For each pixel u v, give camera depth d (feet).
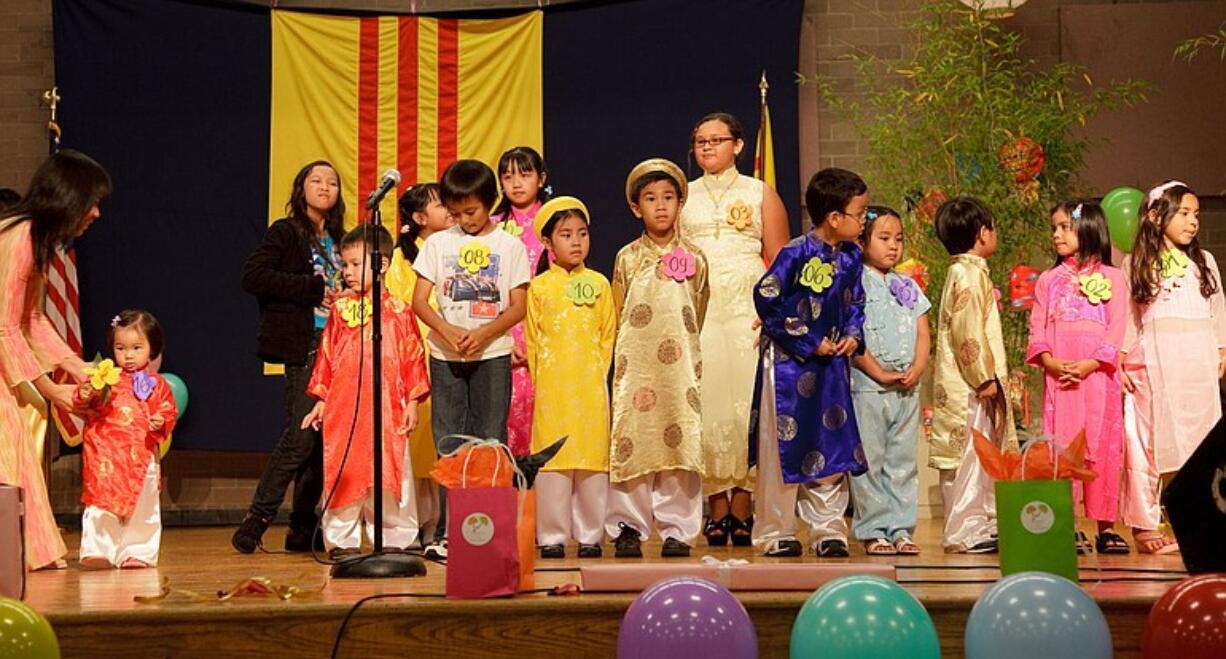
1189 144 29.78
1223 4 29.91
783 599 11.77
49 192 16.60
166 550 20.31
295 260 19.45
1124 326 18.40
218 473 29.01
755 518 17.29
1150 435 18.20
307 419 18.30
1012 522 13.08
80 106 28.27
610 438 17.24
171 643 11.45
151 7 28.50
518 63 29.09
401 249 20.57
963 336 17.88
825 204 16.87
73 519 27.58
